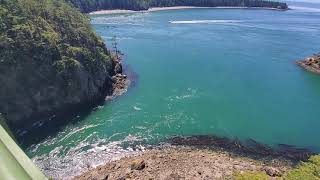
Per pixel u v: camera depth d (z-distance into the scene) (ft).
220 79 245.24
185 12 635.25
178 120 182.39
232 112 194.70
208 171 135.33
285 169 141.90
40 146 155.84
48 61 191.62
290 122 186.91
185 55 303.68
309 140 169.68
